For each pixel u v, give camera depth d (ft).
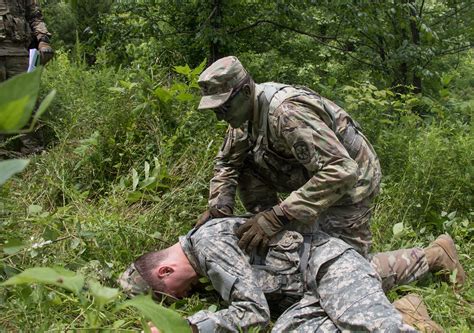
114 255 9.53
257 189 10.03
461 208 12.83
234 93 8.50
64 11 31.07
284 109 8.37
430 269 9.82
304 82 19.98
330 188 8.20
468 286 9.99
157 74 15.40
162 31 19.72
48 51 15.76
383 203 12.31
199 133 13.02
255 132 8.94
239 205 11.64
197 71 13.52
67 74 17.98
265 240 8.33
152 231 10.48
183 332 2.96
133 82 14.70
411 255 9.55
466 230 11.71
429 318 8.65
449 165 12.96
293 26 20.01
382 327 7.13
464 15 24.71
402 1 21.99
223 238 8.41
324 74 22.35
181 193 11.26
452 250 9.95
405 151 13.48
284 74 19.97
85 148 12.35
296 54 21.03
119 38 19.60
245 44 20.39
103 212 10.44
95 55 20.43
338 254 8.11
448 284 10.00
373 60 22.34
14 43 15.42
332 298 7.73
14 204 10.55
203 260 8.36
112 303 7.57
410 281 9.52
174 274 8.70
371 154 9.38
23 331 6.98
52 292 7.68
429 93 23.73
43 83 16.44
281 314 8.63
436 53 23.81
